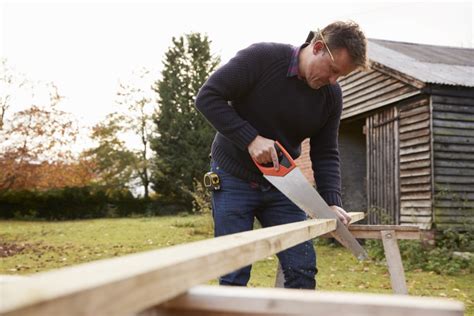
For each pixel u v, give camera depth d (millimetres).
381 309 827
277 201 2797
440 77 8750
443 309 806
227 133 2553
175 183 26812
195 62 29406
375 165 10227
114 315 672
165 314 921
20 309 530
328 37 2492
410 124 9273
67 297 584
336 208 2826
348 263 8516
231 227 2742
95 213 24531
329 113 2900
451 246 8477
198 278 923
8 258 8492
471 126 8914
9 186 13961
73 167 16312
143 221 18797
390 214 9719
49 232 13891
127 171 25703
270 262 8266
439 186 8688
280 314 877
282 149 2465
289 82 2648
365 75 10461
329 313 850
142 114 27891
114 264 794
